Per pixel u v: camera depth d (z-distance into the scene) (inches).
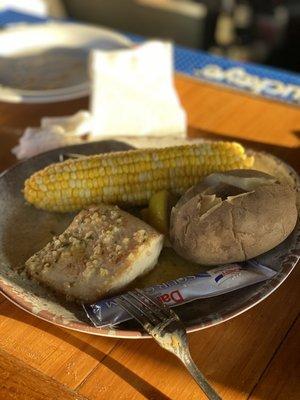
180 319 10.3
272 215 11.2
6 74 21.5
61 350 10.8
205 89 20.2
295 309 11.5
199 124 18.2
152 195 13.8
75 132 17.0
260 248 11.3
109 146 15.8
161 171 14.0
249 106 19.1
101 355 10.7
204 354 10.6
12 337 11.1
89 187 13.8
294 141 17.2
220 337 10.9
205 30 35.5
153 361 10.5
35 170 15.0
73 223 12.4
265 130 17.8
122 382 10.2
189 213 11.6
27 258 12.4
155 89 18.2
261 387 10.0
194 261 11.7
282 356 10.6
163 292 10.9
